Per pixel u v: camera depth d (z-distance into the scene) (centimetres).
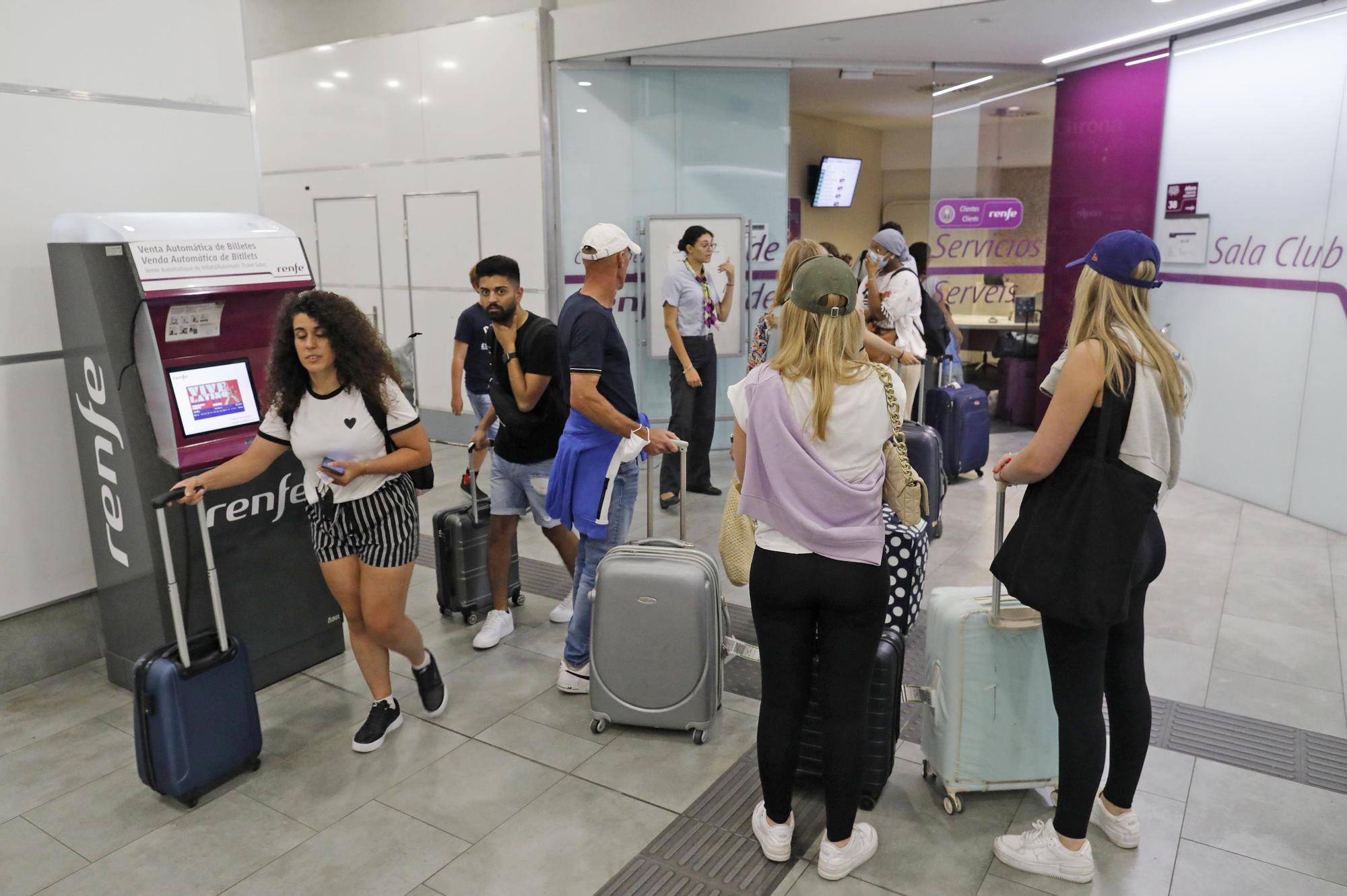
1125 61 626
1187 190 595
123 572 324
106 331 297
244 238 318
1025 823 252
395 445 279
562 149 655
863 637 214
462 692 333
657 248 671
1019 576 215
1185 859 236
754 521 242
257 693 334
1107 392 202
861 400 206
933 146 699
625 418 299
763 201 684
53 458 341
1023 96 687
